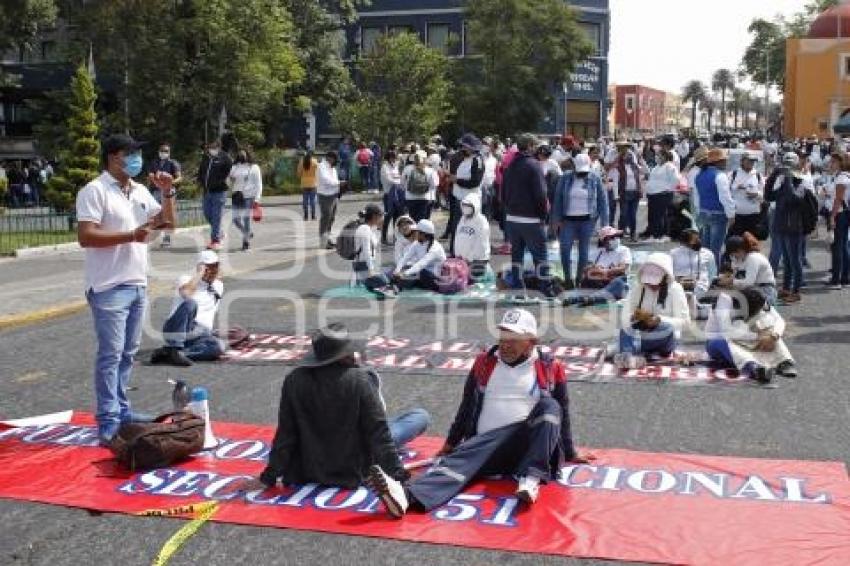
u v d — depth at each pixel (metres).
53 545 5.24
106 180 6.89
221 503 5.72
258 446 6.82
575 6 52.94
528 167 12.47
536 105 45.88
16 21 33.59
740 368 8.65
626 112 88.94
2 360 9.70
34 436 7.13
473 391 6.07
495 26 44.94
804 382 8.43
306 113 43.12
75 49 33.88
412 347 9.88
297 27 41.47
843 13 62.16
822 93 61.62
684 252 11.05
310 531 5.33
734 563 4.83
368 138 38.75
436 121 39.75
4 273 15.41
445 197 22.66
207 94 34.16
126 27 33.50
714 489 5.86
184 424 6.52
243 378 8.81
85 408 7.95
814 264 15.85
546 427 5.80
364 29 53.69
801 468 6.20
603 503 5.64
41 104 36.47
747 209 13.71
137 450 6.29
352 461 5.88
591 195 12.80
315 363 5.79
